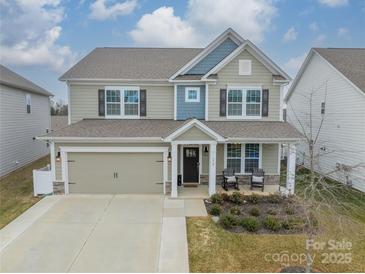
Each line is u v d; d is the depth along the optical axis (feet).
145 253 26.55
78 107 52.65
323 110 61.87
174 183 42.80
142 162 44.98
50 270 23.65
